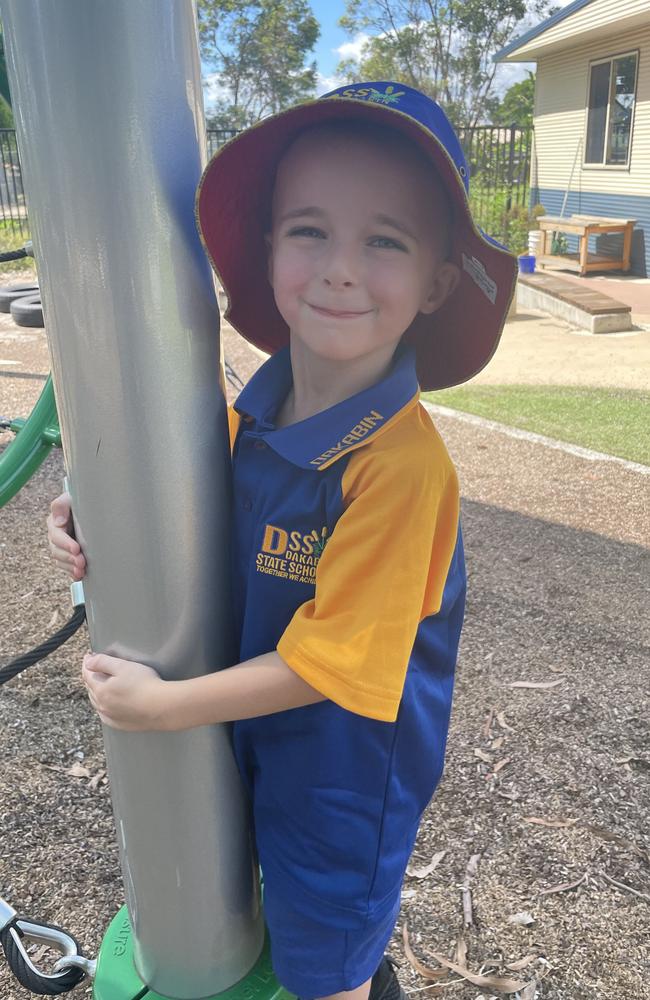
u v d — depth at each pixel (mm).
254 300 1336
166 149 958
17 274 12695
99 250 961
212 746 1209
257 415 1207
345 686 1058
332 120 1060
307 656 1057
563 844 2062
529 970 1730
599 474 4699
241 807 1298
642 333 8750
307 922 1237
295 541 1133
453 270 1205
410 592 1069
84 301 983
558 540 3844
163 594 1103
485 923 1844
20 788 2275
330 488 1104
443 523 1150
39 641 3018
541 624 3105
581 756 2381
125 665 1122
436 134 1070
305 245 1087
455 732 2494
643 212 12352
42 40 898
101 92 907
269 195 1203
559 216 14852
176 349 1022
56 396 1075
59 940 1415
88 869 2010
